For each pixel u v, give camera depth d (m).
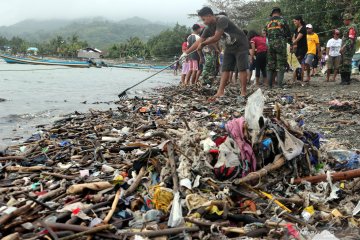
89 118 7.51
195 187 3.45
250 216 3.06
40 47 106.62
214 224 2.87
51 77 19.75
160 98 10.16
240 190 3.44
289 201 3.33
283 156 3.78
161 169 3.69
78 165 4.40
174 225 2.88
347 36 11.62
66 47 86.25
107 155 4.73
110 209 3.13
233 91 10.83
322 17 27.02
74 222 2.90
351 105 7.88
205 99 9.84
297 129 4.25
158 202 3.19
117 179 3.60
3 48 113.38
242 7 51.25
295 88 11.55
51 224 2.72
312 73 16.25
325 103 8.59
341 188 3.65
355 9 22.98
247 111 3.96
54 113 8.47
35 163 4.64
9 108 9.09
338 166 4.19
